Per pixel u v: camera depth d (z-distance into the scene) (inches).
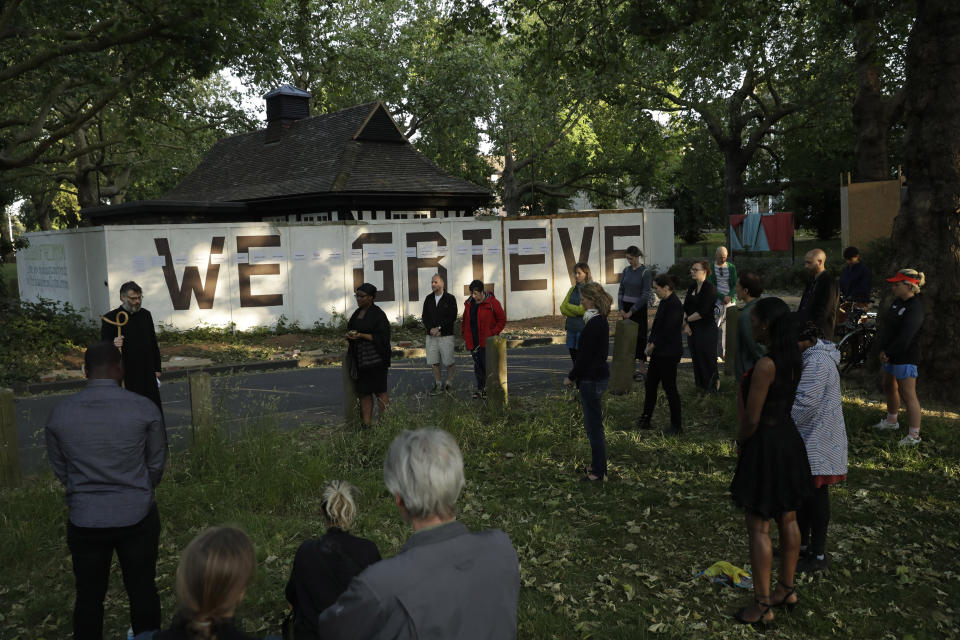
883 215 928.3
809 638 167.0
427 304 417.7
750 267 1085.1
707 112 1288.1
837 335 451.8
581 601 183.9
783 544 174.9
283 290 694.5
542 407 371.9
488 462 296.8
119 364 152.6
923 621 173.5
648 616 174.9
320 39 753.0
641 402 378.9
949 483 259.4
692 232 2047.2
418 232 733.9
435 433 88.1
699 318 374.0
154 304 653.3
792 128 1338.6
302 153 996.6
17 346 550.0
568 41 573.3
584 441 320.2
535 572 200.2
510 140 1514.5
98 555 147.1
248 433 299.1
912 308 290.0
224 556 78.7
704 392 385.7
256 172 1049.5
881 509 238.4
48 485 257.3
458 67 1418.6
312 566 114.5
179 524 237.0
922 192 357.1
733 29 579.2
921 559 202.1
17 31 613.3
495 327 396.8
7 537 217.2
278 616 177.8
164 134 1411.2
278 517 243.6
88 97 940.6
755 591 173.0
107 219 949.2
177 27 614.2
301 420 365.7
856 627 170.1
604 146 1663.4
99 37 632.4
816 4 771.4
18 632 173.0
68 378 482.0
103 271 654.5
